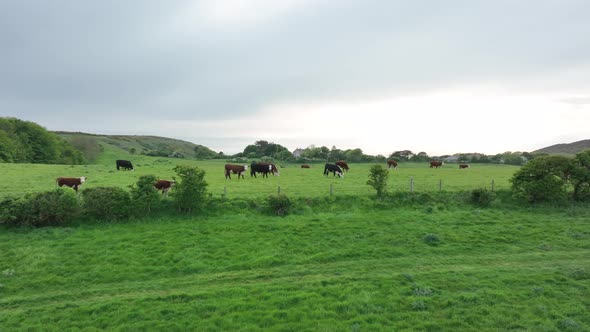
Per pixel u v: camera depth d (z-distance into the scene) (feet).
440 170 180.34
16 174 128.98
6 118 259.39
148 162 242.17
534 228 68.39
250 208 78.02
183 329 34.78
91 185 103.50
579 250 57.21
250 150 456.04
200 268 50.29
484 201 85.05
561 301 39.34
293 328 34.76
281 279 46.62
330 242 60.54
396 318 36.55
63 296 42.04
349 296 40.91
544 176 87.15
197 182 74.23
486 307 38.14
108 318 36.63
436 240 61.21
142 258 53.06
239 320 36.19
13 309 38.91
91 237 60.75
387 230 66.49
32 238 59.21
